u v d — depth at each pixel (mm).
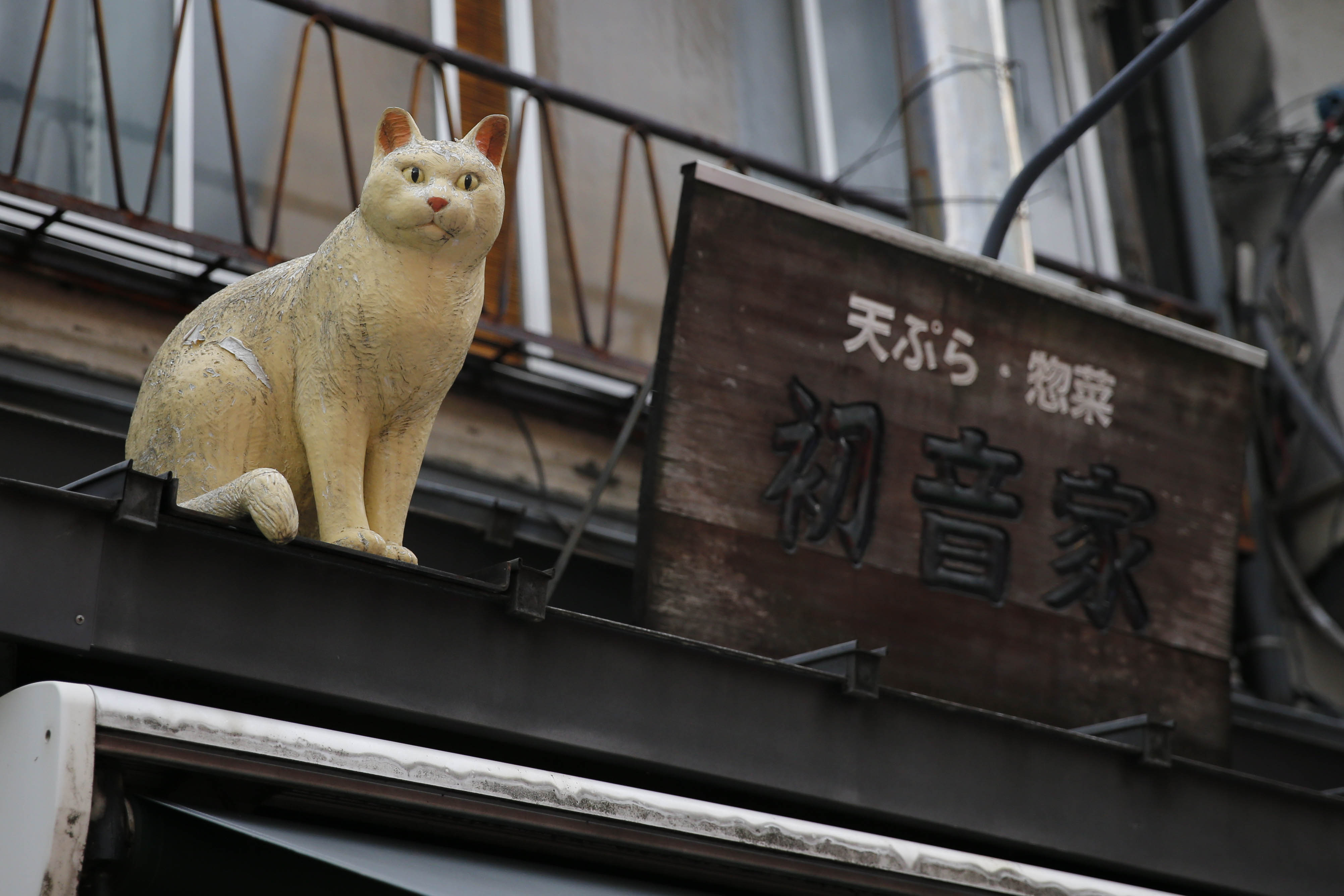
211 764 2256
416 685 2572
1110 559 4027
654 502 3344
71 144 4617
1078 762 3332
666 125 5230
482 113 5434
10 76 4559
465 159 2723
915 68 4777
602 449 5246
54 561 2297
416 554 4055
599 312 5473
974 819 3150
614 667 2797
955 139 4688
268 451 2758
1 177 3953
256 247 4395
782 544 3498
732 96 6137
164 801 2326
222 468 2703
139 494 2346
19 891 2102
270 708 2695
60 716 2150
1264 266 6703
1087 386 4062
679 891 2789
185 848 2295
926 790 3109
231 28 4988
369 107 5207
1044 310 4004
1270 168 7117
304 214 4965
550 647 2734
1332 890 3570
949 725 3186
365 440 2746
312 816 2510
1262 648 6297
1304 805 3613
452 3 5523
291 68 5074
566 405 5133
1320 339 6766
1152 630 4055
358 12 5324
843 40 6469
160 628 2363
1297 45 7156
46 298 4262
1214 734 4090
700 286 3486
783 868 2771
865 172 6332
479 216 2709
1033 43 7152
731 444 3467
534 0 5723
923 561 3711
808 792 2957
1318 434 6234
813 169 6250
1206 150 7168
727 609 3391
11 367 4133
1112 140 7121
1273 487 6656
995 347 3916
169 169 4742
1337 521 6535
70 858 2104
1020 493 3900
